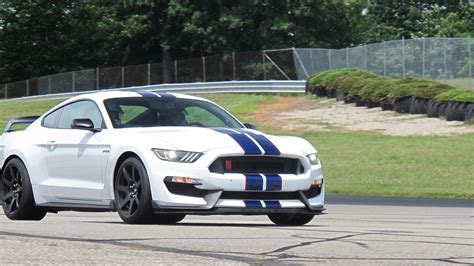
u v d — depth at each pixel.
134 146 18.50
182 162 18.00
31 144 21.03
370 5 148.38
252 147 18.33
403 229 18.19
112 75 114.62
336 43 136.25
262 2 131.75
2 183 21.69
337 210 28.02
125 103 20.27
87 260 12.06
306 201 18.75
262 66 101.88
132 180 18.55
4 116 93.50
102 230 16.78
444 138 60.41
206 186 17.88
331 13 134.88
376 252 13.53
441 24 140.62
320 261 12.40
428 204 32.62
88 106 20.56
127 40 140.25
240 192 18.08
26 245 13.68
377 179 46.34
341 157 54.81
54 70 140.00
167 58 138.25
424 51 87.31
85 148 19.69
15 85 121.19
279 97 93.56
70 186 19.95
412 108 72.69
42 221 20.08
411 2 147.88
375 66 91.50
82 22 140.12
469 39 84.06
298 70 99.56
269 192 18.27
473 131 62.81
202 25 132.88
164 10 134.50
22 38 138.50
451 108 67.38
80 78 116.00
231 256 12.75
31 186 20.91
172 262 11.93
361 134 65.31
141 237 15.39
